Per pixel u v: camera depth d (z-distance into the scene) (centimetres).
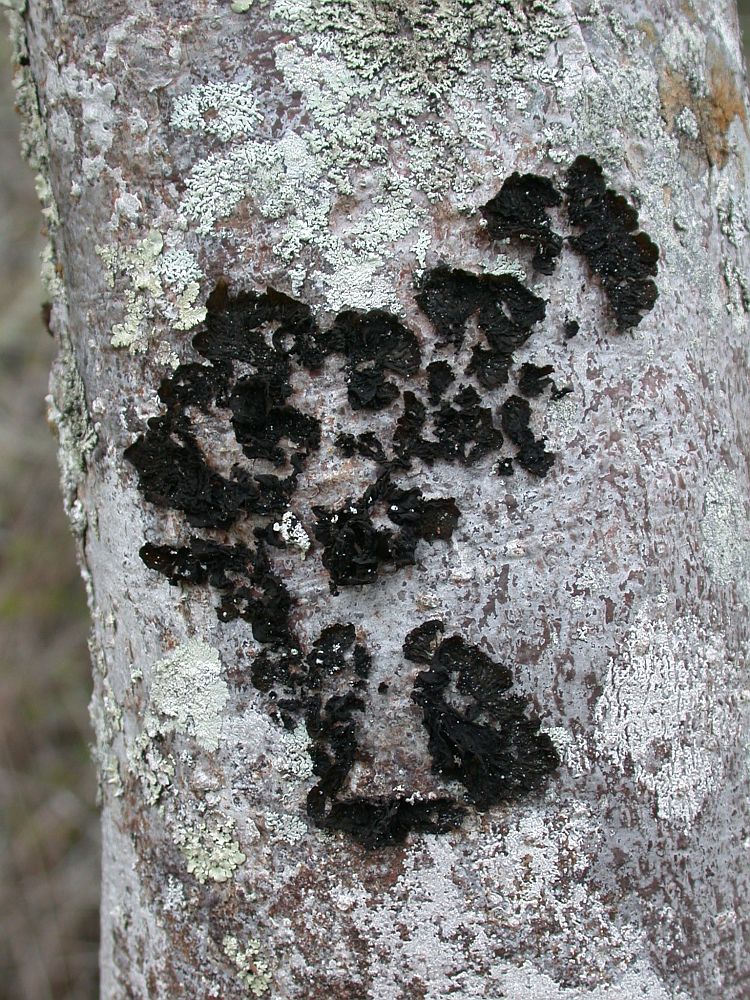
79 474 27
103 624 27
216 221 24
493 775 25
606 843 25
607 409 25
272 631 25
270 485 24
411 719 25
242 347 24
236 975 26
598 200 24
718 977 26
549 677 25
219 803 25
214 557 25
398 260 24
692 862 25
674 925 25
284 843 25
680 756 25
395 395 24
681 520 25
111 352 25
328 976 25
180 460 25
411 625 25
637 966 25
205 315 24
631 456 25
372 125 24
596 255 24
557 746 25
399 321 24
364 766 25
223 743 25
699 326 26
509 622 25
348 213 24
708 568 26
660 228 25
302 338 24
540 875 25
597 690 25
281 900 25
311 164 24
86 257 25
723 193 26
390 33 24
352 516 24
